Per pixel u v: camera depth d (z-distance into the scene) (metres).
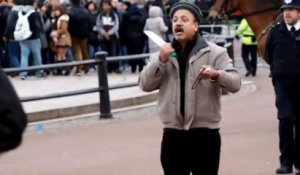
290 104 11.02
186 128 7.55
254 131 15.27
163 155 7.71
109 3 27.41
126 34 27.17
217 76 7.35
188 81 7.52
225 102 20.03
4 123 4.55
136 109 18.88
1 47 25.17
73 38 26.41
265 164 12.09
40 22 24.59
